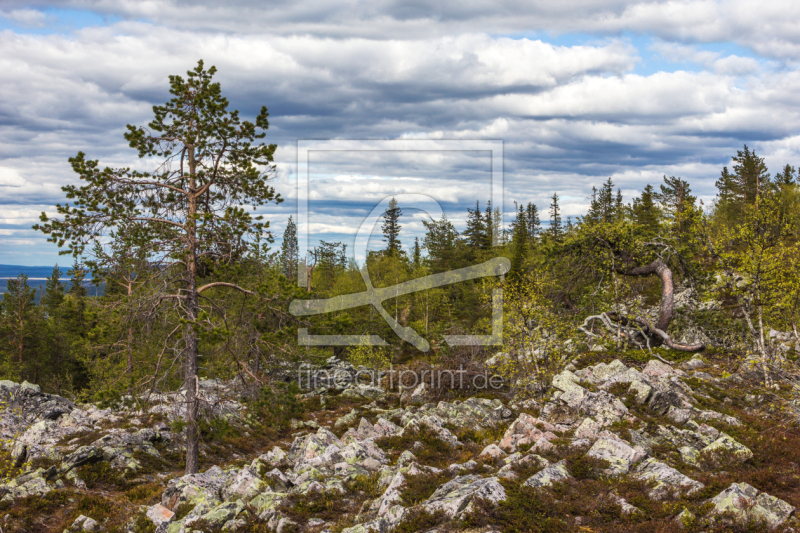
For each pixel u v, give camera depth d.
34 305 57.75
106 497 13.47
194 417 16.17
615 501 8.54
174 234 17.11
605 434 12.26
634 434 12.73
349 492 10.62
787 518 7.62
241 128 16.84
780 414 15.77
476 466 11.12
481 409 18.97
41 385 47.81
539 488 9.02
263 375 19.25
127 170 16.41
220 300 18.47
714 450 11.32
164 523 9.68
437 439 15.19
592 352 25.44
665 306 25.97
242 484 11.20
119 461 16.05
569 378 17.28
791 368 18.69
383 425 17.75
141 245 16.58
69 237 15.34
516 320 21.47
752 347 21.20
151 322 16.78
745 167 58.53
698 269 27.20
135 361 17.55
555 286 27.72
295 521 9.20
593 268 28.88
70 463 15.20
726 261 21.31
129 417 20.86
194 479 12.05
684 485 9.08
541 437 12.76
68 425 19.42
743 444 12.09
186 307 16.75
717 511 7.84
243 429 21.44
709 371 22.30
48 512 12.22
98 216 15.56
